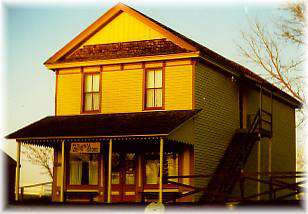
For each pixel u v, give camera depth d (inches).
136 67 1114.7
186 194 959.6
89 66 1155.3
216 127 1139.9
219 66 1146.7
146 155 1089.4
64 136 1039.6
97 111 1139.9
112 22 1153.4
